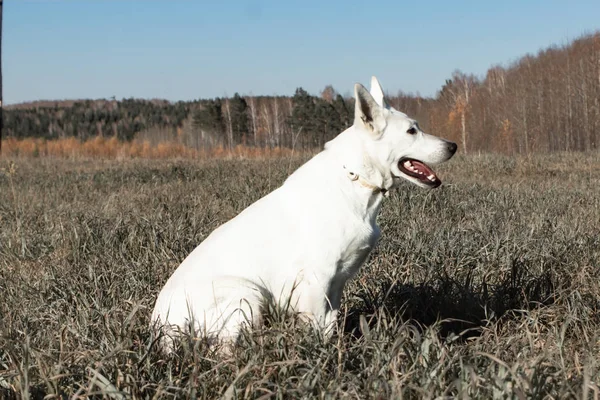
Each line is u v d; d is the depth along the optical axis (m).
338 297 4.46
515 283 5.27
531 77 40.72
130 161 26.38
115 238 7.30
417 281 5.66
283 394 3.24
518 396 2.79
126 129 61.44
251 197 9.92
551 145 38.38
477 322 4.73
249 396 3.21
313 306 4.21
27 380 3.08
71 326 4.28
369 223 4.37
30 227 8.92
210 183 13.49
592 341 3.74
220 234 4.48
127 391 3.24
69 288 5.35
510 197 10.65
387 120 4.40
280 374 3.41
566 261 5.97
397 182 4.55
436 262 5.94
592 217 8.77
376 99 4.83
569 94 37.84
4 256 7.47
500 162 18.14
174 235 7.08
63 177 17.56
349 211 4.28
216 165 19.03
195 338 3.72
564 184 13.59
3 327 4.16
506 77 47.19
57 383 3.28
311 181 4.37
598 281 5.40
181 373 3.43
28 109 72.50
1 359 3.75
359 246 4.31
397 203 8.98
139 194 12.36
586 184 13.34
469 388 3.06
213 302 4.10
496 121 39.91
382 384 3.10
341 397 3.12
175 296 4.24
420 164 4.52
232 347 3.85
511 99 39.53
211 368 3.57
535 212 9.12
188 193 12.05
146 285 5.43
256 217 4.43
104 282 5.62
